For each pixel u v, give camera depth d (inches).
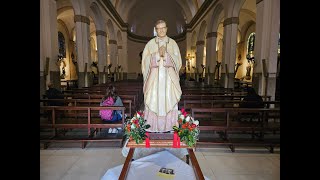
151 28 1332.4
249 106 270.5
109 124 218.4
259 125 225.9
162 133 138.1
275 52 366.9
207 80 742.5
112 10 838.5
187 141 125.0
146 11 1272.1
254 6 716.7
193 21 969.5
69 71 976.9
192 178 120.8
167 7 1242.0
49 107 215.5
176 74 140.2
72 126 217.2
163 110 139.4
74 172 162.1
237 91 486.6
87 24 572.4
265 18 379.6
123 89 440.5
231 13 544.4
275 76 372.2
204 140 215.5
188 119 131.3
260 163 182.1
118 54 1058.7
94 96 330.3
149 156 142.6
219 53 1020.5
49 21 402.9
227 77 560.4
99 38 727.1
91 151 205.0
